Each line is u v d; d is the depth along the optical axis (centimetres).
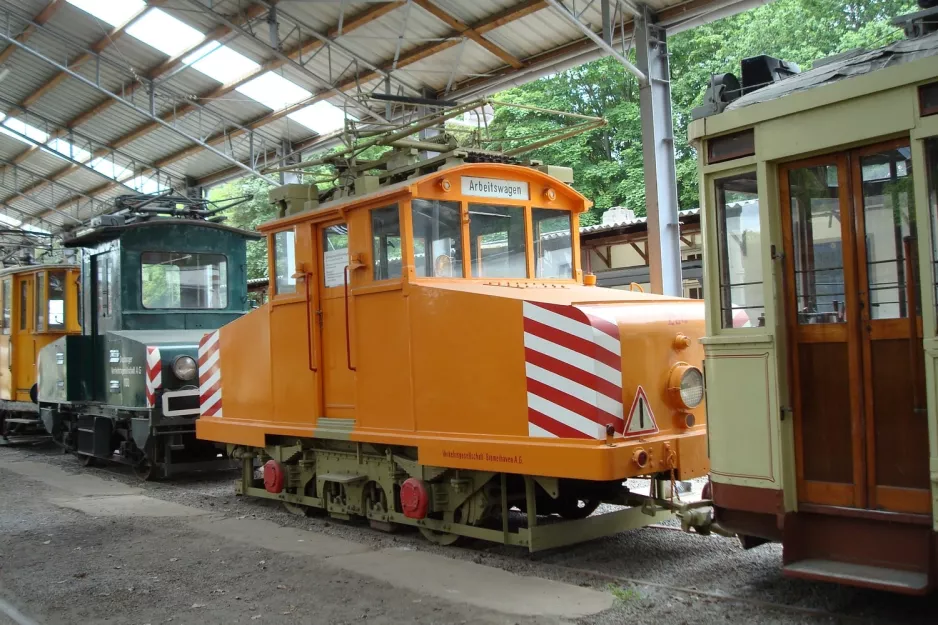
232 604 510
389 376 658
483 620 459
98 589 551
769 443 460
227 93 2114
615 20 1420
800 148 450
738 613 457
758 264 474
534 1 1460
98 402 1165
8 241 1764
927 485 413
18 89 2417
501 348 573
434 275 644
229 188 3362
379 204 661
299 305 759
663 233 1359
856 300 437
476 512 616
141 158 2716
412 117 1902
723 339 484
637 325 551
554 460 533
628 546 624
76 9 1881
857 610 454
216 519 793
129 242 1104
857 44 1902
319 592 527
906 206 418
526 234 693
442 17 1549
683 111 2261
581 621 454
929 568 400
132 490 997
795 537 457
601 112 2470
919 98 406
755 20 2189
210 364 911
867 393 434
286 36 1802
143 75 2136
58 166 2980
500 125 2366
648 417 545
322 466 764
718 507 491
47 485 1039
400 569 575
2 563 629
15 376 1464
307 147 2262
